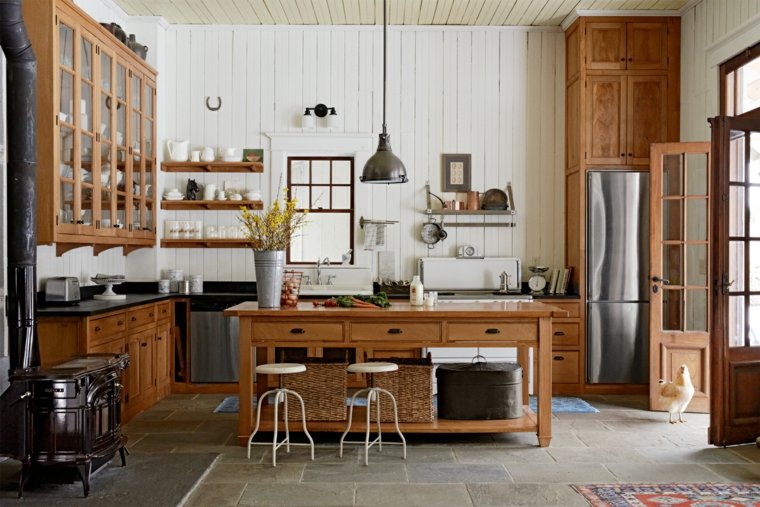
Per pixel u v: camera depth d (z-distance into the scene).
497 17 6.65
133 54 5.86
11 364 4.04
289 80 6.92
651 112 6.39
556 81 6.93
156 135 6.54
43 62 4.45
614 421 5.33
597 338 6.38
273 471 4.08
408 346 4.55
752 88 5.36
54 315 4.51
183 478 3.88
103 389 3.79
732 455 4.42
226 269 6.87
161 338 6.09
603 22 6.39
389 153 5.08
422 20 6.74
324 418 4.66
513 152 6.95
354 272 6.87
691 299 5.74
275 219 4.72
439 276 6.80
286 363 4.58
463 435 4.89
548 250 6.95
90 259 5.84
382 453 4.45
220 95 6.90
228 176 6.90
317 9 6.43
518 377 4.80
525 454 4.43
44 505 3.47
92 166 5.06
